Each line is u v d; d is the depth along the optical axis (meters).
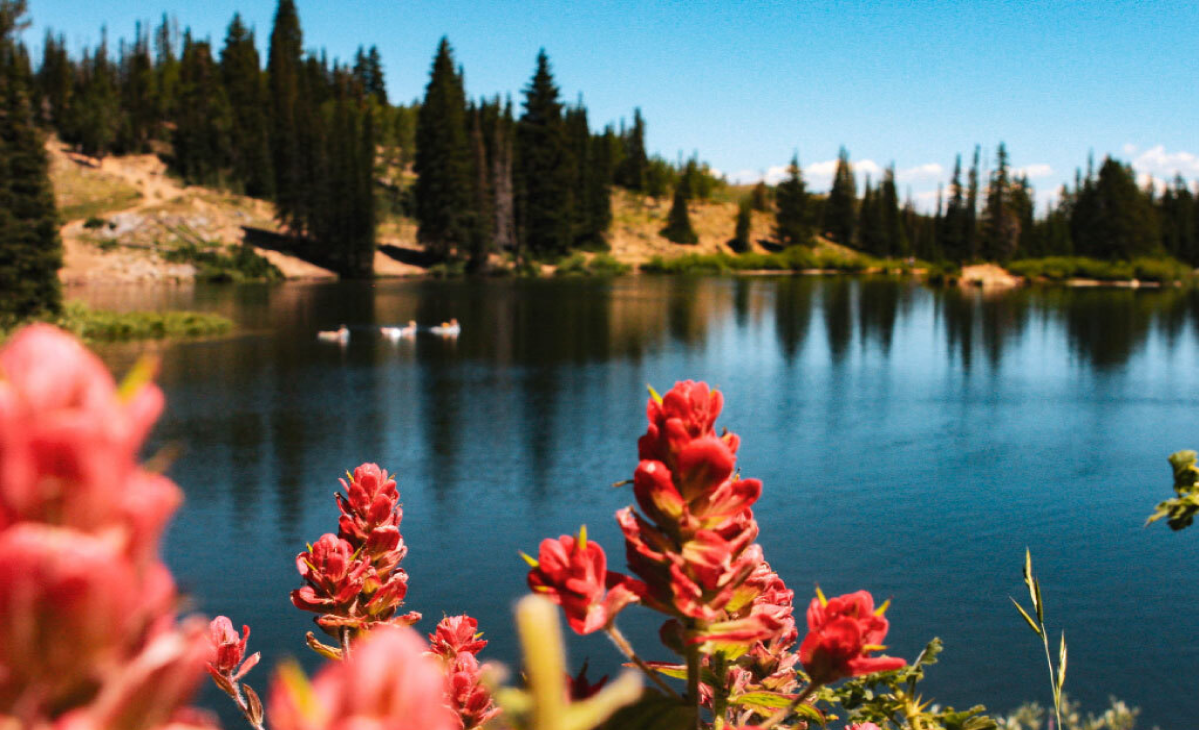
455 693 1.37
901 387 27.52
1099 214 100.38
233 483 16.19
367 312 50.56
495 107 101.75
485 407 24.03
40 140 41.72
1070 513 14.43
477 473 17.12
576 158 100.94
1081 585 11.08
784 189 114.50
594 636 8.30
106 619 0.28
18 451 0.28
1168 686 8.16
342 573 1.60
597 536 13.04
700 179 131.00
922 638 9.39
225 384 27.42
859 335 41.91
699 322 47.50
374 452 18.80
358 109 122.56
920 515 14.27
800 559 12.20
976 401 25.05
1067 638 9.37
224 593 10.62
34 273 40.66
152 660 0.29
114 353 33.41
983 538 13.09
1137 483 16.27
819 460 18.23
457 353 35.09
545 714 0.36
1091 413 23.06
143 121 106.94
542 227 94.38
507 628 9.37
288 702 0.28
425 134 87.06
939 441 20.02
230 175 100.12
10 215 40.00
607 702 0.37
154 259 76.75
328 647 1.60
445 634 1.63
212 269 76.38
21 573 0.27
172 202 89.94
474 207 88.31
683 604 0.84
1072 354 34.59
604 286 75.38
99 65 118.56
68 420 0.29
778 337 40.94
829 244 119.56
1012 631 9.56
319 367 31.05
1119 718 3.87
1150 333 42.03
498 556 12.20
